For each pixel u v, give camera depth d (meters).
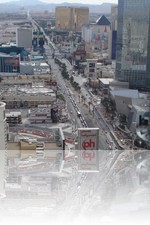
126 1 149.12
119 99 120.38
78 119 113.31
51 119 107.19
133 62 150.00
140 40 146.50
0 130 67.19
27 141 75.50
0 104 69.88
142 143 89.62
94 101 139.88
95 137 66.00
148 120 101.06
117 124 109.88
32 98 126.62
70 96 145.75
